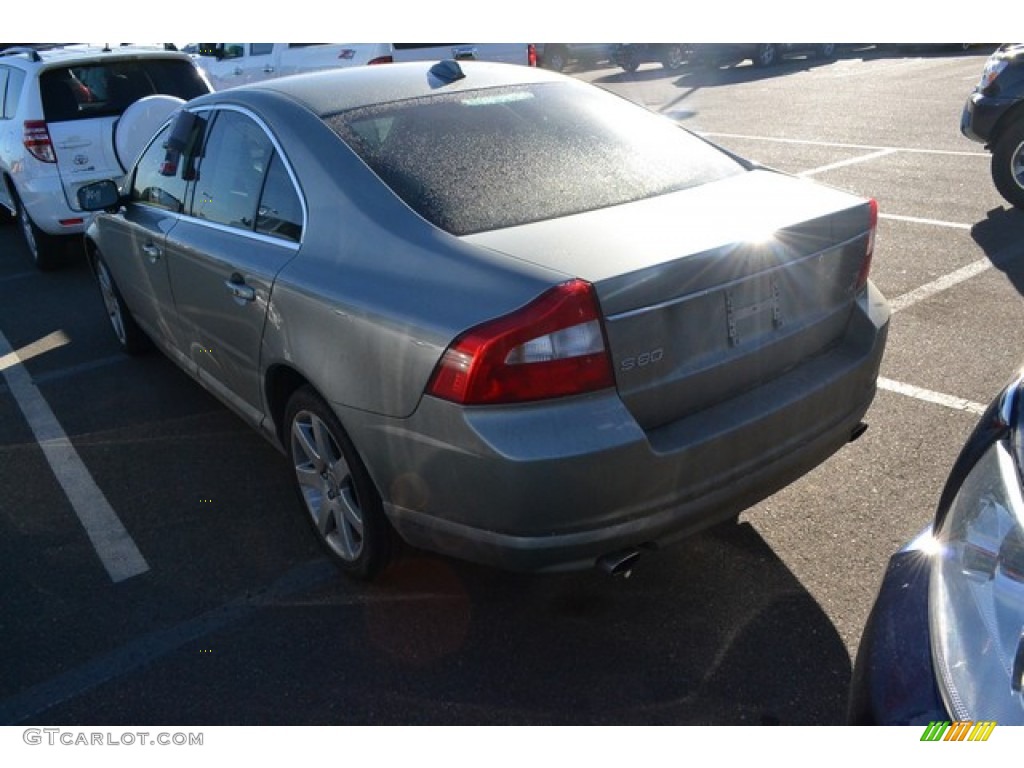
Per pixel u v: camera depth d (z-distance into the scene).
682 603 3.00
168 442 4.37
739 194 2.97
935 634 1.75
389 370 2.58
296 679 2.78
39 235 7.37
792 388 2.76
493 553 2.52
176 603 3.17
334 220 2.95
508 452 2.34
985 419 2.03
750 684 2.66
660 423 2.54
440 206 2.80
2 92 7.69
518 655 2.83
